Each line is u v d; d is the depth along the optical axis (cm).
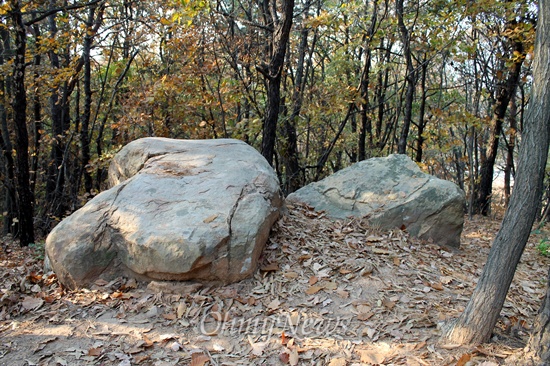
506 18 1063
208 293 418
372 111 1647
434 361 317
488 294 324
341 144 1492
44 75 1101
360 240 542
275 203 505
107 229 450
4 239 1141
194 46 945
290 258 479
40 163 1655
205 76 1030
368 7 1189
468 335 331
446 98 1664
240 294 420
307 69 1390
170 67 1189
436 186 604
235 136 1052
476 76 1384
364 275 457
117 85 1266
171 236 416
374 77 1440
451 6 1000
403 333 359
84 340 360
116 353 340
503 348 325
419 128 1338
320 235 539
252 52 1006
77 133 1341
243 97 1106
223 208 448
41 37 1098
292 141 1235
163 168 520
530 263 617
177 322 382
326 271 459
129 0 1192
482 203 1389
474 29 1200
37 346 353
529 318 402
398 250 529
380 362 320
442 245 595
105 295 422
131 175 564
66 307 411
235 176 498
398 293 427
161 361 331
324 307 403
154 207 457
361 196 625
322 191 661
